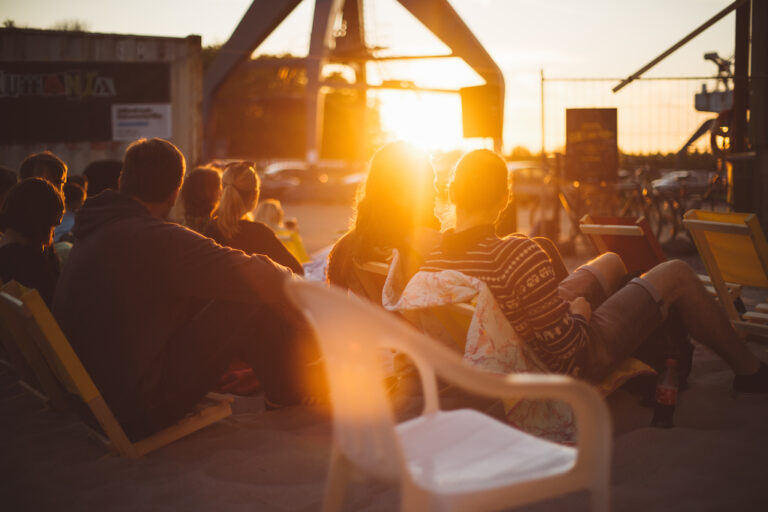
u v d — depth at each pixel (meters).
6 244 3.31
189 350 2.72
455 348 2.97
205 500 2.30
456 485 1.48
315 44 28.11
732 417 2.87
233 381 3.76
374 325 1.34
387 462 1.46
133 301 2.59
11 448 2.87
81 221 2.75
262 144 45.66
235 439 2.84
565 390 1.47
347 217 18.86
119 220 2.67
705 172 9.59
